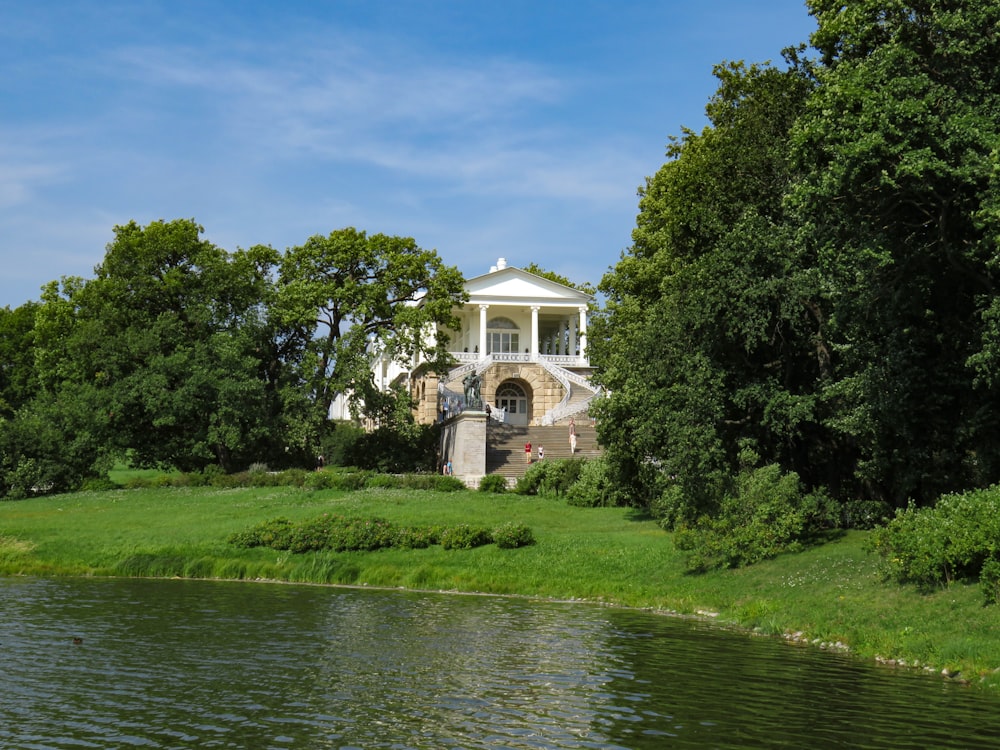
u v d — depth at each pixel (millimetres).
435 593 34250
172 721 15977
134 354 60625
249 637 23922
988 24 25203
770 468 33188
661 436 37188
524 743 14883
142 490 55750
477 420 61312
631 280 48188
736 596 29625
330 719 16172
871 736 15297
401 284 67562
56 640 23078
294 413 61969
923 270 27688
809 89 37781
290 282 66500
